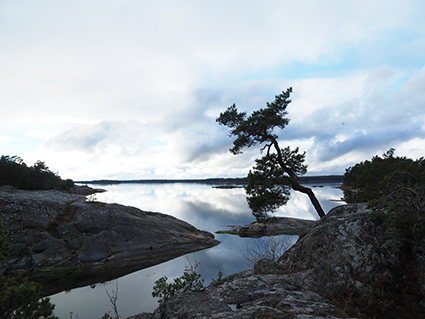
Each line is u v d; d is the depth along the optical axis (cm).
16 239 1725
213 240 2411
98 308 1119
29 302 534
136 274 1594
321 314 412
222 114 1777
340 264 635
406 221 634
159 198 8812
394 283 560
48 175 4666
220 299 495
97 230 2047
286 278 623
